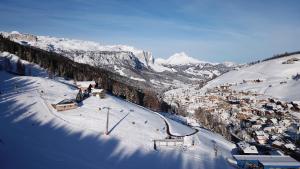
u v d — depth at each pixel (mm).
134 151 86500
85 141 84938
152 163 80375
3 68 180250
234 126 187500
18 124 85375
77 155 72062
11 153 60344
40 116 97812
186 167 82688
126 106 142250
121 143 90312
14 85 135500
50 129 88000
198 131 133125
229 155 106438
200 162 89438
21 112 97062
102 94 144375
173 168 79875
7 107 98562
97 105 126188
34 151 65750
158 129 116062
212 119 185750
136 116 126438
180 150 97562
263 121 192625
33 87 138000
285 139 150375
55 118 99188
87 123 100688
